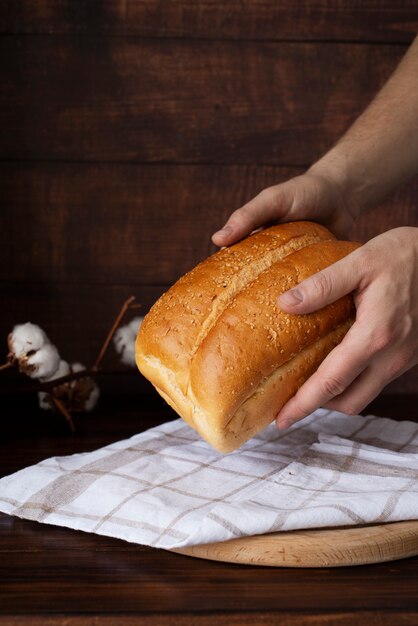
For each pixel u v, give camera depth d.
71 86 1.25
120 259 1.28
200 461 0.91
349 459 0.90
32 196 1.26
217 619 0.71
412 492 0.82
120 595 0.74
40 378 1.12
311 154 1.27
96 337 1.29
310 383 0.83
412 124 1.08
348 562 0.78
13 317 1.27
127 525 0.80
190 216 1.28
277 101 1.26
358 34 1.26
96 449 1.03
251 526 0.78
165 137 1.26
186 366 0.82
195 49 1.25
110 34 1.24
